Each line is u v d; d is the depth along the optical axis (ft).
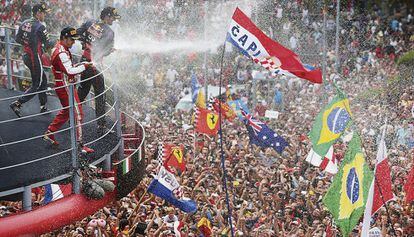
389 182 73.05
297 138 128.57
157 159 99.40
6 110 70.33
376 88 169.68
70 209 56.08
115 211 79.20
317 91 164.35
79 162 57.72
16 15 140.36
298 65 67.77
